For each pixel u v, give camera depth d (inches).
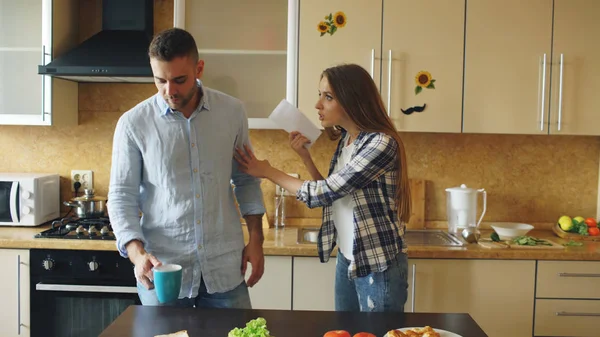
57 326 96.9
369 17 102.0
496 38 101.8
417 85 102.7
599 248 98.3
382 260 71.3
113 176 64.7
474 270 95.2
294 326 52.5
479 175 118.3
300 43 102.9
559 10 101.3
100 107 118.9
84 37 116.7
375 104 73.9
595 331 95.7
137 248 61.1
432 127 103.0
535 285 95.3
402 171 74.1
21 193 105.3
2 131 120.0
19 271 96.1
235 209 70.9
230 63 106.8
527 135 117.5
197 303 68.9
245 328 48.4
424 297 95.5
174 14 104.7
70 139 119.8
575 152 117.6
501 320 95.8
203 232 66.0
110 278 96.0
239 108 70.2
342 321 54.1
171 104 61.0
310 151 118.3
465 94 102.4
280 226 116.7
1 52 106.6
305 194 71.2
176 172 64.9
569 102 102.3
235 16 106.6
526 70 102.0
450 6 101.7
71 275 96.0
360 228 71.6
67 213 118.8
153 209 65.9
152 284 59.1
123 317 54.2
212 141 66.4
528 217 118.6
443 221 118.4
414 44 102.0
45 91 105.2
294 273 95.7
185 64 58.7
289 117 80.7
